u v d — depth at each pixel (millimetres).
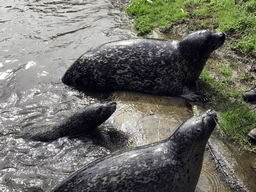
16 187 3338
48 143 3982
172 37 6977
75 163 3668
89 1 8820
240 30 6723
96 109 4023
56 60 6039
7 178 3451
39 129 4180
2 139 4059
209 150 4020
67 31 7125
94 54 5289
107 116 4176
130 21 7781
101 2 8781
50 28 7234
